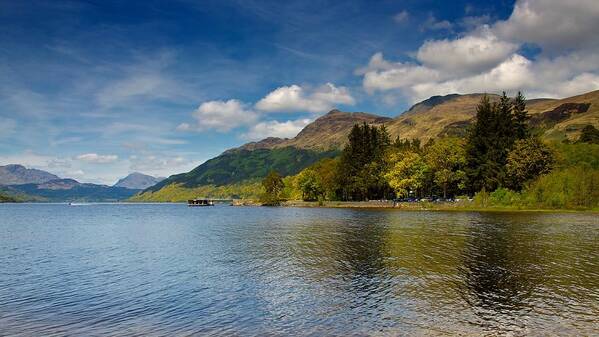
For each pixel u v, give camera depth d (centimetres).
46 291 2991
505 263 3719
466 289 2847
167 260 4253
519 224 7356
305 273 3459
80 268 3875
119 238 6550
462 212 11450
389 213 11750
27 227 9244
